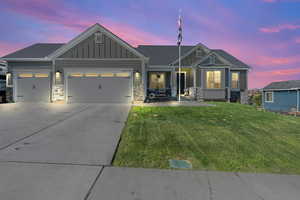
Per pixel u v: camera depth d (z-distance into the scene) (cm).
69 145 460
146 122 737
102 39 1393
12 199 240
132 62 1404
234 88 1952
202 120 803
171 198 252
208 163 375
